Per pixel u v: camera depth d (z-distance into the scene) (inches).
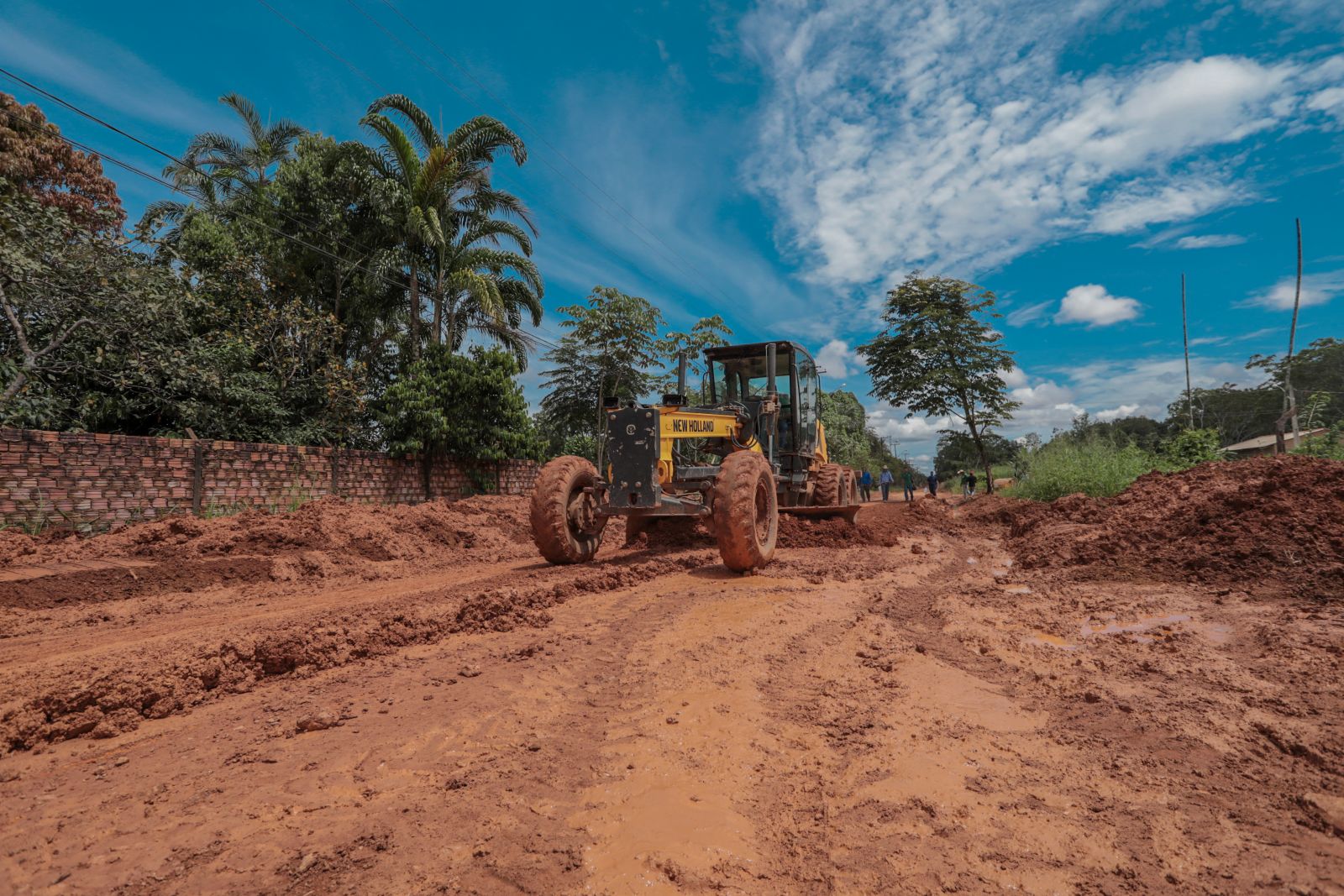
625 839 85.5
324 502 464.1
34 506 375.9
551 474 324.2
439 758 111.7
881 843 84.1
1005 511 582.6
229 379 568.1
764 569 301.4
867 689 143.4
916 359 1013.2
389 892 75.2
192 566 326.3
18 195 477.7
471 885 76.3
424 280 880.3
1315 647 156.3
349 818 92.5
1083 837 84.4
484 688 147.3
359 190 812.6
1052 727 121.5
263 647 168.1
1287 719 119.5
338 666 171.6
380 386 867.4
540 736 120.6
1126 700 132.1
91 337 484.7
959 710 130.0
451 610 213.3
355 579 336.8
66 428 471.2
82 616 251.3
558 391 1179.3
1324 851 80.0
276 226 815.7
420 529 461.4
